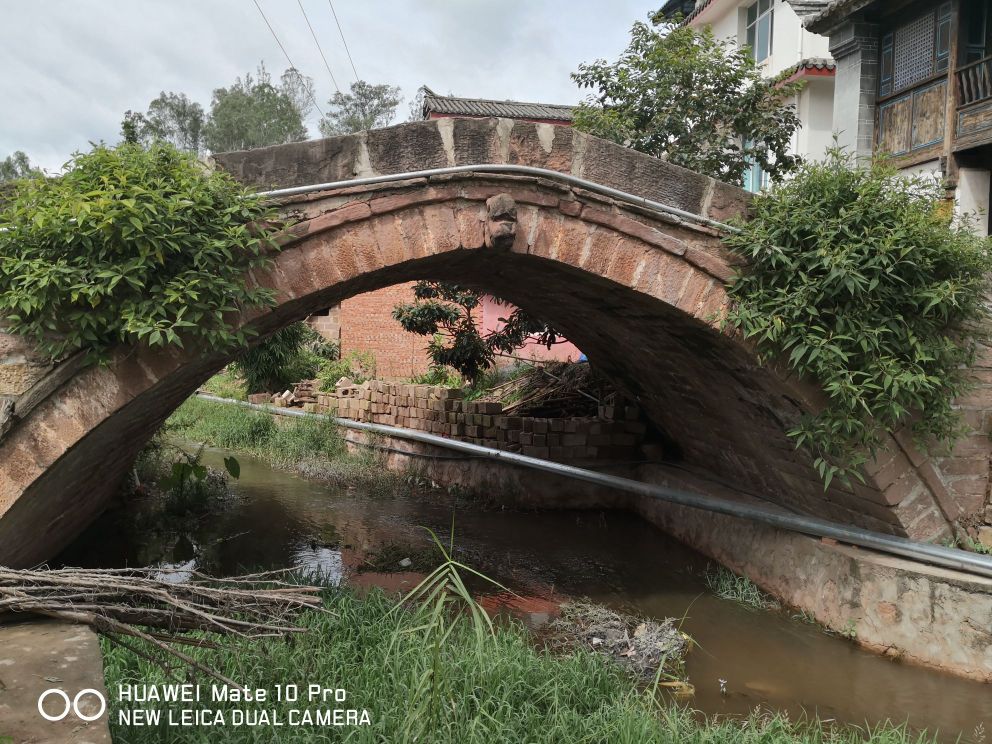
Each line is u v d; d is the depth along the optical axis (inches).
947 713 190.5
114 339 181.9
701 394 296.2
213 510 383.6
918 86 446.0
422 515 387.9
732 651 228.2
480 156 216.8
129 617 137.4
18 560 219.6
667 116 393.1
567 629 237.5
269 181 202.2
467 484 431.8
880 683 206.1
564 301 300.8
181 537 336.8
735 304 228.8
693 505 318.3
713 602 271.4
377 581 280.4
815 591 252.8
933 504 233.8
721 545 315.6
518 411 438.6
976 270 219.8
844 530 247.6
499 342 457.7
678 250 224.8
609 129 396.8
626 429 412.8
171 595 136.2
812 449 245.0
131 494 389.1
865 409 214.7
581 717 163.5
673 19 431.5
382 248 209.6
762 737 162.2
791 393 231.3
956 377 224.7
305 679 167.3
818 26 495.2
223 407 666.2
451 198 214.1
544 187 219.6
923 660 211.9
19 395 175.5
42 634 118.8
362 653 188.9
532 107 750.5
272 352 689.6
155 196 172.1
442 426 454.3
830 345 210.5
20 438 176.2
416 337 724.7
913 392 212.2
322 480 463.5
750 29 657.0
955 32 422.0
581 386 446.0
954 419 223.8
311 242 203.0
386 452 498.3
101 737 88.7
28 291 168.6
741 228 227.3
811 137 565.6
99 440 201.0
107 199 166.2
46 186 178.2
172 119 1561.3
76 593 131.1
